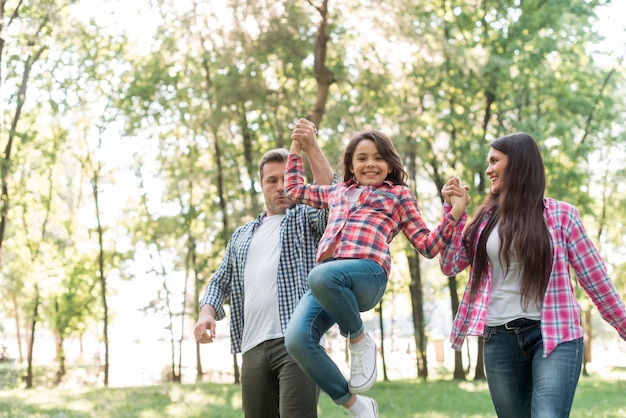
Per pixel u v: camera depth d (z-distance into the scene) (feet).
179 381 86.22
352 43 53.72
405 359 122.72
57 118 76.95
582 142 68.69
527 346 11.45
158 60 66.69
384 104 54.19
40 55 68.64
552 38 66.23
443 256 11.37
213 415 37.22
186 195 77.41
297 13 50.11
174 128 73.26
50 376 93.91
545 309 11.19
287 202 13.70
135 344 144.46
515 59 64.59
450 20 68.44
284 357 12.55
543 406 10.69
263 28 48.96
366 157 11.48
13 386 86.48
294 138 12.25
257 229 13.85
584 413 34.32
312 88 64.49
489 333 11.77
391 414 39.96
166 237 77.56
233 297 13.71
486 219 12.04
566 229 11.62
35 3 47.50
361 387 10.03
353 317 9.95
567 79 69.82
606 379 65.98
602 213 77.15
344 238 10.81
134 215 81.71
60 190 88.12
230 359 123.95
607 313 11.64
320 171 12.39
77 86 73.56
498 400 11.73
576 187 65.67
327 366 10.15
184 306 84.07
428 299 91.25
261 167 14.05
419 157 59.98
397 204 11.21
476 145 65.67
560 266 11.38
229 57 49.73
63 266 81.00
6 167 62.23
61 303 85.66
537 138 63.41
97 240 86.99
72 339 105.40
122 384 93.71
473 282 11.90
